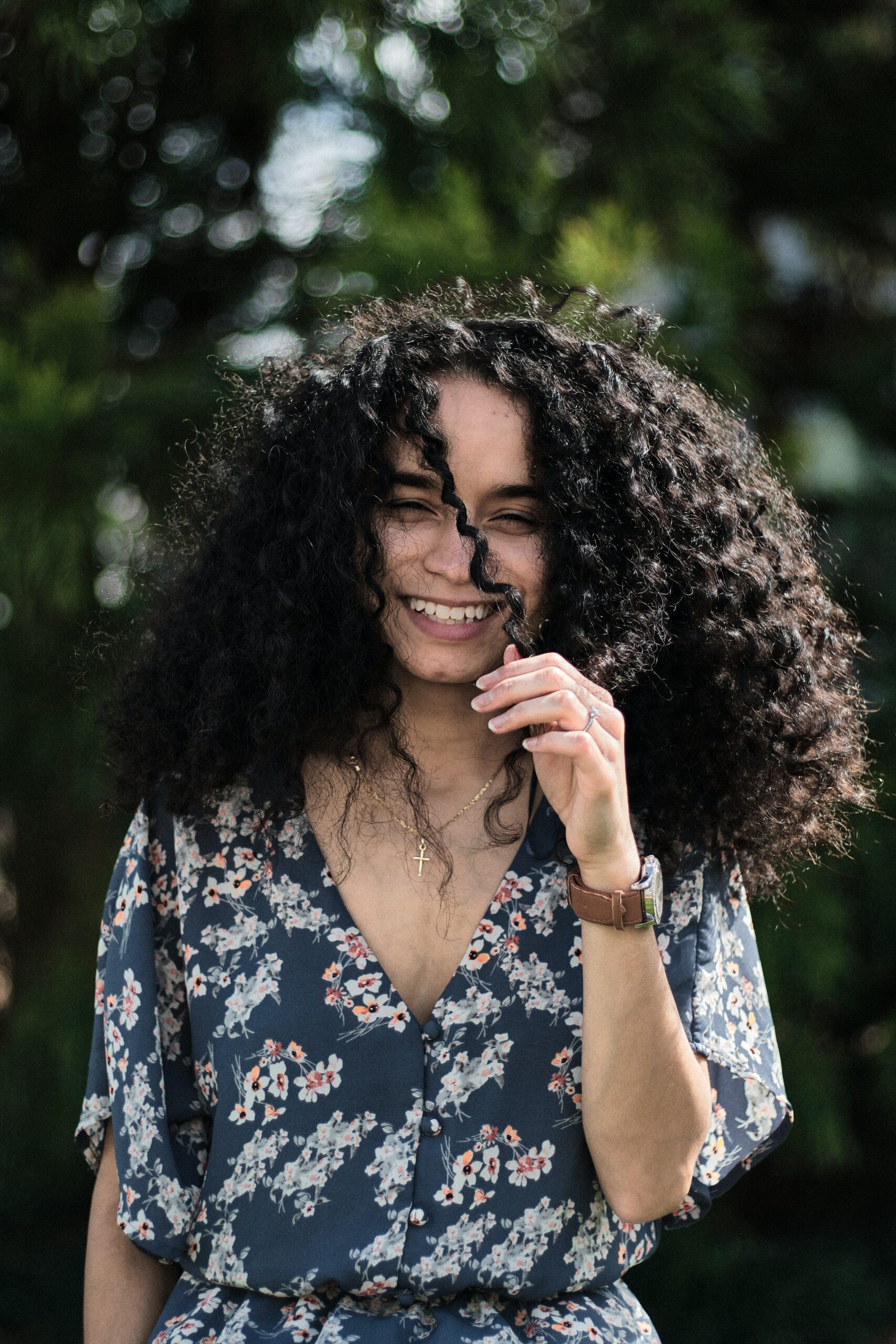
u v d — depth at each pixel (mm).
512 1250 1268
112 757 1514
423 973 1316
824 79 3754
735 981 1410
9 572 2707
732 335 3104
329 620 1359
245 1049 1287
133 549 2719
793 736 1464
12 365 2764
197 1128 1360
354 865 1336
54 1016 3043
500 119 3086
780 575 1530
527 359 1343
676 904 1374
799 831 1499
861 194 3906
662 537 1415
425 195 3201
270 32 2900
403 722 1381
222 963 1314
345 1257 1249
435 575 1301
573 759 1153
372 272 2943
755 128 3430
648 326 1580
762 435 3215
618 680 1362
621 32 3256
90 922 3166
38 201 3244
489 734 1380
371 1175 1259
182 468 2723
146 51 2916
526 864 1316
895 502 3348
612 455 1394
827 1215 3666
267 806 1334
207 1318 1286
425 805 1360
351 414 1319
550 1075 1286
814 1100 3127
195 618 1457
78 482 2758
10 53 2830
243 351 3170
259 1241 1275
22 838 3234
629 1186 1255
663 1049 1219
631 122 3295
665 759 1420
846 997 3314
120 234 3355
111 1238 1395
